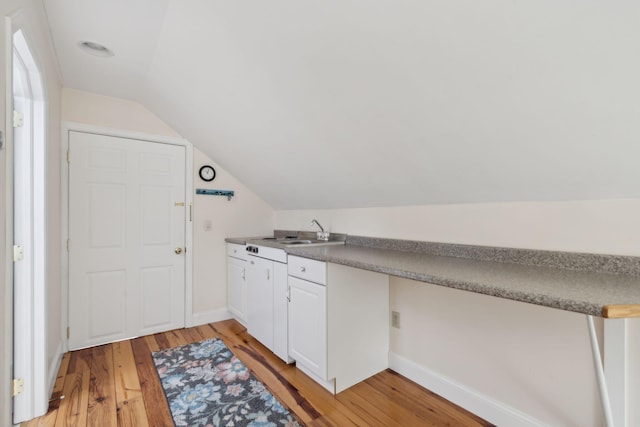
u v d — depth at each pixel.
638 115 0.94
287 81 1.60
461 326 1.75
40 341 1.67
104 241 2.58
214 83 1.93
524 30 0.89
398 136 1.55
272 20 1.30
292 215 3.31
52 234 2.03
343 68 1.34
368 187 2.13
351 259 1.70
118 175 2.64
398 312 2.12
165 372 2.13
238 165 2.96
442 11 0.95
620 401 1.19
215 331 2.89
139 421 1.63
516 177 1.42
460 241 1.80
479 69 1.06
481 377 1.66
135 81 2.32
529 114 1.11
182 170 2.96
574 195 1.34
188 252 2.99
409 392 1.90
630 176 1.14
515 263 1.55
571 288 1.03
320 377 1.91
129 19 1.58
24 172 1.64
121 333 2.66
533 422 1.45
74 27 1.65
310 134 1.92
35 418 1.64
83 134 2.48
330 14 1.15
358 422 1.62
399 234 2.17
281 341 2.28
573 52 0.88
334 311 1.88
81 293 2.48
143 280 2.76
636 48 0.80
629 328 1.19
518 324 1.51
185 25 1.57
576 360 1.33
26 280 1.64
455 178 1.63
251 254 2.71
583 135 1.08
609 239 1.27
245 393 1.88
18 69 1.50
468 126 1.29
